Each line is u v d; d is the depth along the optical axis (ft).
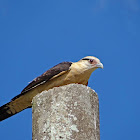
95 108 37.14
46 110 35.81
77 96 36.29
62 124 34.14
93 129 35.01
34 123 36.09
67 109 35.22
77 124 34.40
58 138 33.27
